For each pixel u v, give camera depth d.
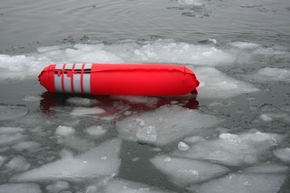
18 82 5.97
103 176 3.76
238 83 5.87
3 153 4.11
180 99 5.32
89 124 4.71
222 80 5.99
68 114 4.95
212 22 9.15
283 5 10.67
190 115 4.88
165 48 7.38
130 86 5.17
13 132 4.52
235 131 4.49
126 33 8.32
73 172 3.82
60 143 4.31
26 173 3.81
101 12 9.88
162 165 3.92
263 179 3.69
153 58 6.93
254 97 5.38
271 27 8.69
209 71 6.33
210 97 5.40
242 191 3.54
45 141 4.34
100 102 5.25
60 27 8.70
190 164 3.94
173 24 8.98
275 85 5.77
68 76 5.20
